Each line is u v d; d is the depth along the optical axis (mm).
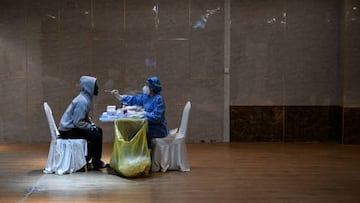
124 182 5277
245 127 8312
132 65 8289
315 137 8305
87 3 8227
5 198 4582
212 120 8336
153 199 4559
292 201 4504
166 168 5848
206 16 8273
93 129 5957
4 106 8297
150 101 6027
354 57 7961
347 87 8000
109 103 8289
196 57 8289
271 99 8320
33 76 8273
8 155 6969
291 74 8297
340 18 8164
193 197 4641
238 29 8266
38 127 8297
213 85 8312
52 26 8227
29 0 8188
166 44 8289
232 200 4531
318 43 8289
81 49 8258
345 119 8062
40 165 6219
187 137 8312
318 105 8320
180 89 8305
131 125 5688
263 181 5324
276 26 8266
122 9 8242
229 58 8289
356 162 6449
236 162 6453
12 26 8227
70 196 4664
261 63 8281
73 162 5766
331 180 5371
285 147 7785
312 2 8242
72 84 8281
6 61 8258
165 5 8258
